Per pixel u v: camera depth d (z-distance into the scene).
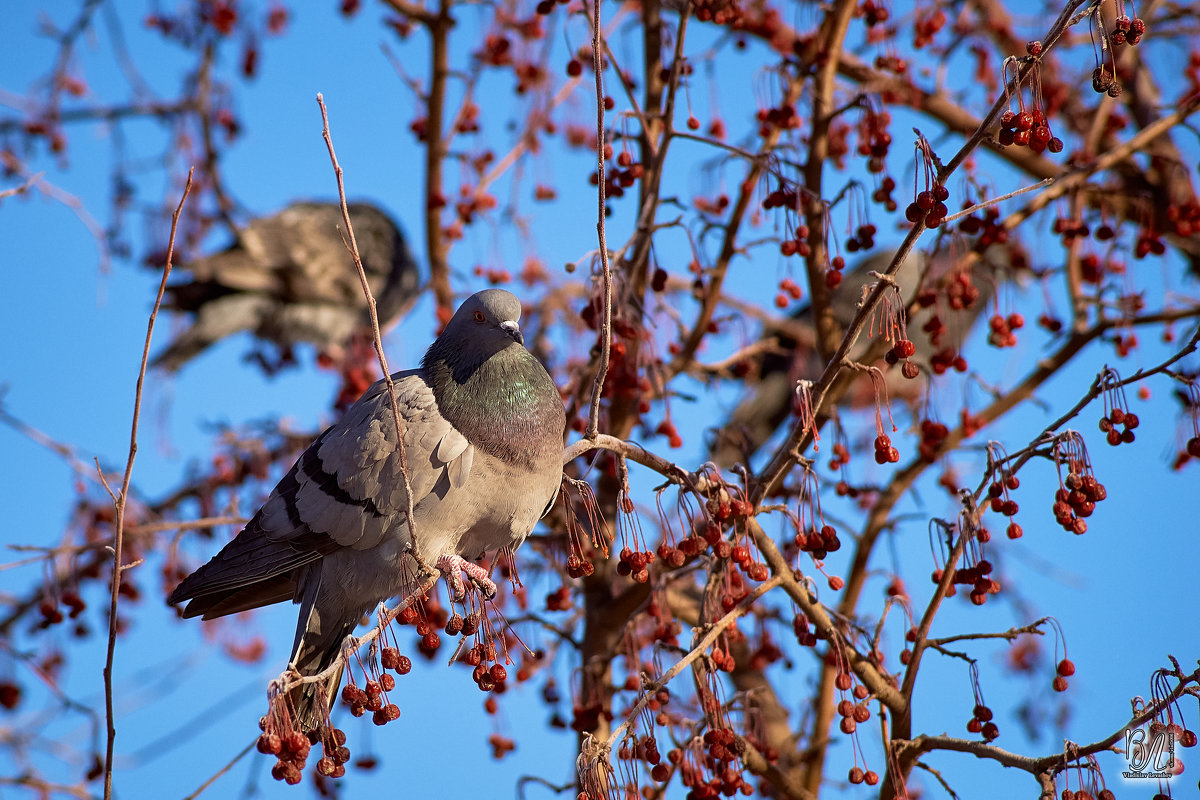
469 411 9.16
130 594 13.01
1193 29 12.64
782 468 8.45
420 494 9.02
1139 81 13.48
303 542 9.34
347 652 7.26
